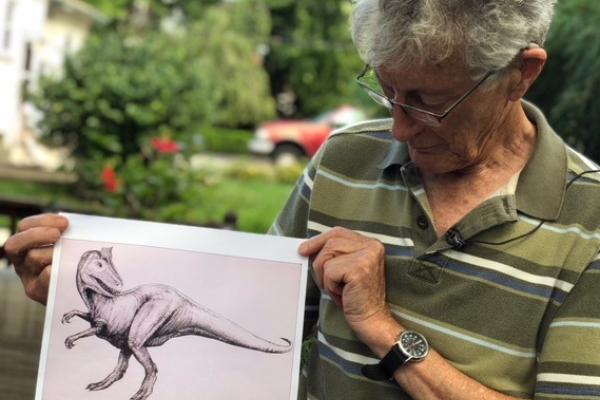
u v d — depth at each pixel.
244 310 1.76
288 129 18.98
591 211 1.67
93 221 1.79
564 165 1.72
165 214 9.23
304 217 1.93
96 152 12.42
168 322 1.76
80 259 1.78
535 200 1.68
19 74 17.89
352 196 1.85
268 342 1.75
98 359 1.76
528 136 1.76
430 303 1.70
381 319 1.68
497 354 1.66
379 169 1.83
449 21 1.53
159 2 24.42
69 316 1.76
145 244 1.78
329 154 1.90
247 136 21.05
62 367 1.76
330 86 25.86
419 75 1.57
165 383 1.75
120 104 12.56
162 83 12.71
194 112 13.04
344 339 1.79
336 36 25.73
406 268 1.72
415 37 1.52
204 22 23.34
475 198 1.73
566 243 1.66
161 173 9.55
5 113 17.75
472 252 1.69
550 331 1.64
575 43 5.16
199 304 1.76
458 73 1.56
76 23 20.64
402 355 1.65
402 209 1.76
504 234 1.68
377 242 1.73
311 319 1.95
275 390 1.74
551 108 5.47
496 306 1.66
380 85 1.67
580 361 1.60
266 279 1.76
